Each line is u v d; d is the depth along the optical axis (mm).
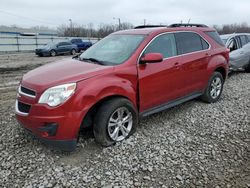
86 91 3451
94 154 3656
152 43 4426
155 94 4426
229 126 4656
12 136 4207
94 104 3543
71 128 3387
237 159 3572
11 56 24328
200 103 5906
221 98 6359
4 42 32094
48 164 3418
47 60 19672
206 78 5590
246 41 10133
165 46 4656
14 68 14453
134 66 4059
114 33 5121
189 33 5277
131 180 3098
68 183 3039
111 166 3375
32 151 3738
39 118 3365
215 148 3855
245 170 3326
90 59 4363
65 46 25922
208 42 5684
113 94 3734
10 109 5660
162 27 4934
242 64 9570
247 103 5961
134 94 4047
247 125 4711
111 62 4098
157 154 3660
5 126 4625
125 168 3336
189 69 5039
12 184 3027
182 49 4973
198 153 3707
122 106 3861
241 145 3965
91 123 3859
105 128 3715
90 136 4145
